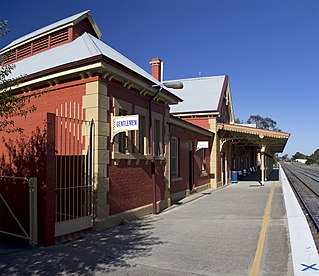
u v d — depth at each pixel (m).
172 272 5.30
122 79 9.65
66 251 6.58
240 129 22.70
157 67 18.59
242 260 5.84
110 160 9.16
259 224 9.16
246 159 39.66
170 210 12.38
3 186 8.20
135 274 5.23
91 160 8.60
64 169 8.18
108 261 5.91
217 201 14.90
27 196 7.50
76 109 8.99
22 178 7.29
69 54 10.20
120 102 9.70
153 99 11.97
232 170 29.22
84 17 12.44
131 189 10.23
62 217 8.06
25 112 7.12
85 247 6.88
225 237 7.69
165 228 8.88
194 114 23.12
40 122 7.38
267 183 25.69
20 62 12.61
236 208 12.55
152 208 11.47
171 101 13.25
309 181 32.03
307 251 5.85
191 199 15.77
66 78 9.22
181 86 11.61
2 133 8.41
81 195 8.31
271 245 6.81
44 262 5.87
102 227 8.60
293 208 11.37
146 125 11.39
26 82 9.77
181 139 16.56
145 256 6.20
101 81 8.83
